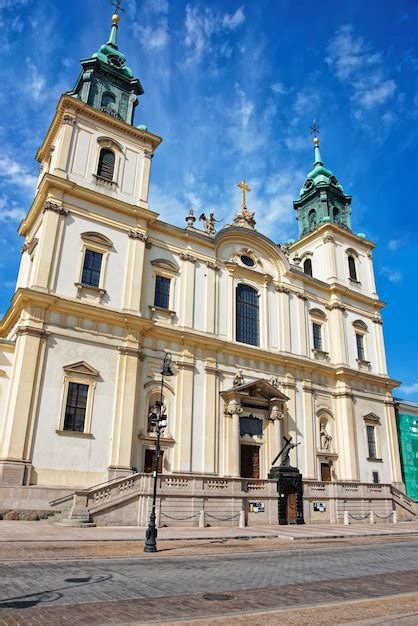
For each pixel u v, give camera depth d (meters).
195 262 34.34
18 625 7.11
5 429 24.50
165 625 7.17
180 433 29.58
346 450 38.09
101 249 29.61
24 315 26.06
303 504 28.59
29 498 23.08
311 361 38.25
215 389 32.22
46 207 28.22
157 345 30.73
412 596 9.60
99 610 8.09
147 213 31.77
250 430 33.22
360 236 47.66
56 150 31.52
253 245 39.00
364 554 16.84
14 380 24.97
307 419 36.75
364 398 41.25
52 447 24.55
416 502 35.34
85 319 27.69
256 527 24.80
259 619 7.63
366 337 44.16
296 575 12.17
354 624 7.34
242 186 41.47
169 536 19.19
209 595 9.52
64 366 26.05
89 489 22.53
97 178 31.16
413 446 43.66
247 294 37.31
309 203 49.03
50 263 27.28
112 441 26.41
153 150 34.78
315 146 51.16
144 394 29.16
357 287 45.59
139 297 29.94
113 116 32.75
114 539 17.30
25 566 12.05
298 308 39.78
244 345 34.44
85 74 34.00
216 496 24.61
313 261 46.00
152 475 23.14
